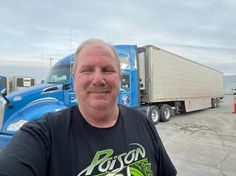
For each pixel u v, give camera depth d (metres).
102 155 1.36
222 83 27.75
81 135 1.37
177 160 6.04
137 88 10.76
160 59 12.98
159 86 12.78
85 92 1.45
